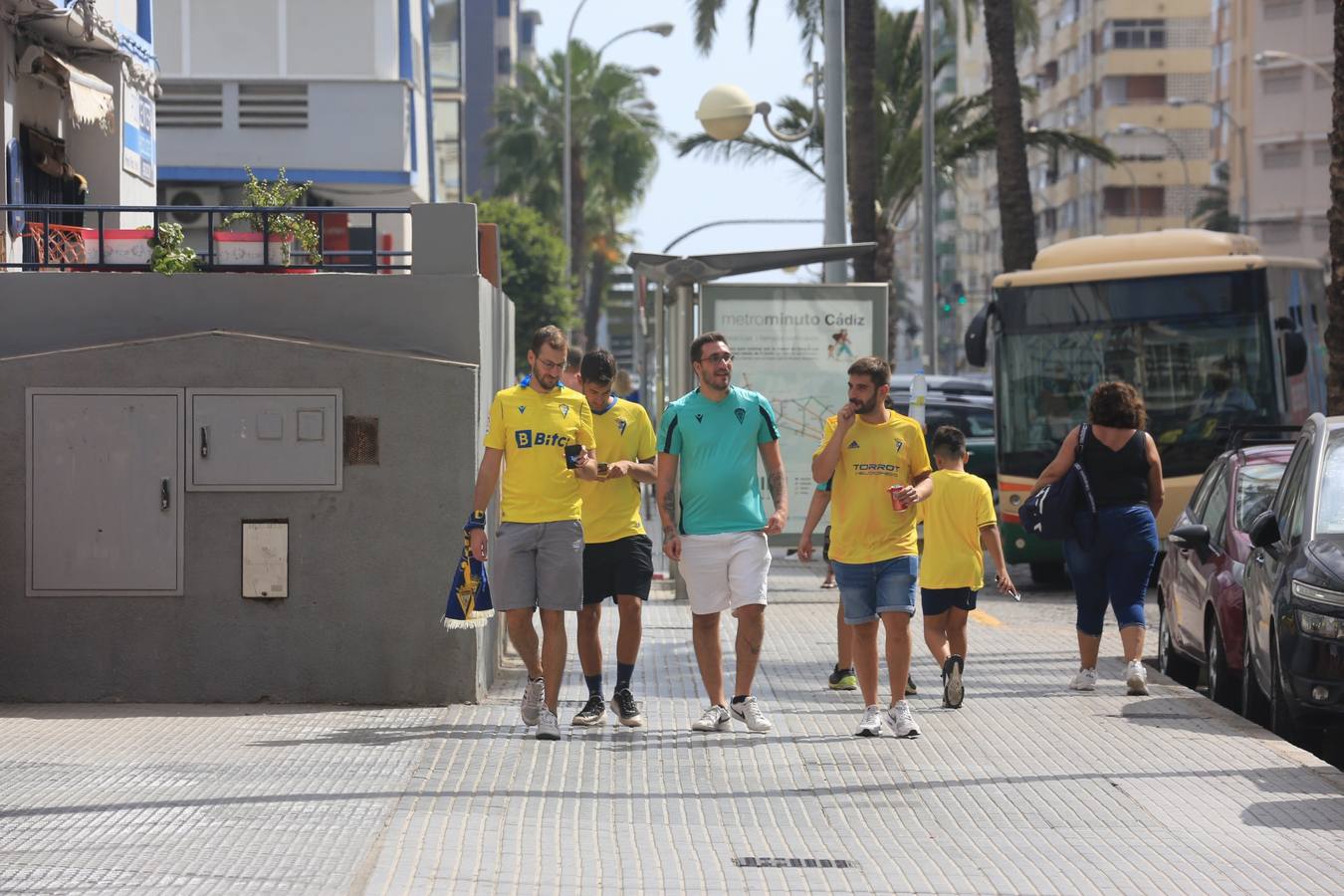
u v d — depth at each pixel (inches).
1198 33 6451.8
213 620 754.2
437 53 4424.2
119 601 753.0
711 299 1262.3
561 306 4429.1
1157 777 624.1
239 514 754.2
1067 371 1419.8
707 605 699.4
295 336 772.6
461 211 783.1
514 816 547.5
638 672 866.8
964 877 488.7
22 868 467.8
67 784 577.3
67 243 893.8
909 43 3011.8
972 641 1001.5
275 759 628.7
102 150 1212.5
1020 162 2391.7
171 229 789.9
